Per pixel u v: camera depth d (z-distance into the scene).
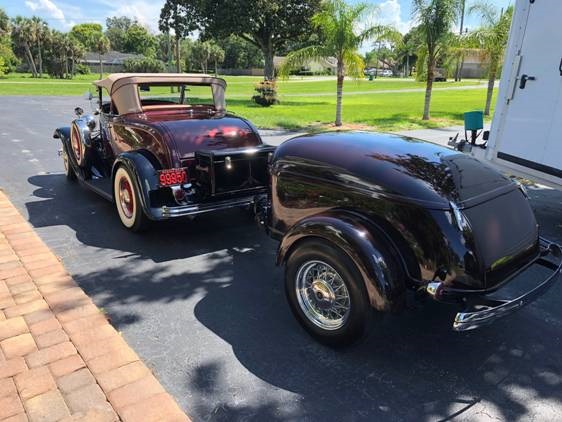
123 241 4.76
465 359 2.92
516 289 3.82
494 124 5.26
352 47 15.25
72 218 5.41
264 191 4.89
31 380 2.55
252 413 2.41
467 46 18.05
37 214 5.52
